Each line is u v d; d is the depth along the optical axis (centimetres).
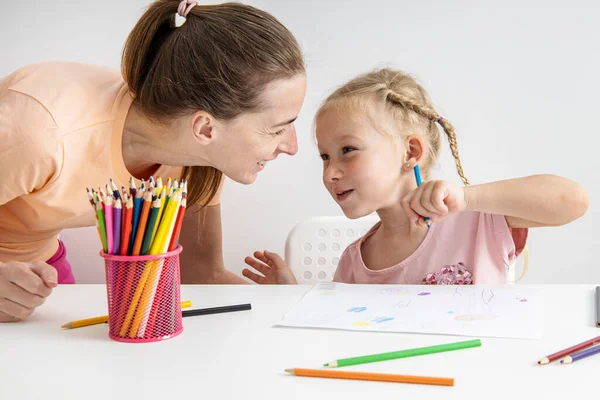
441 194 89
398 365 62
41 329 78
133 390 59
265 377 61
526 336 69
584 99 147
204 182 120
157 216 70
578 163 149
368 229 134
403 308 81
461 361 63
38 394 58
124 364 65
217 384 59
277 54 96
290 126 106
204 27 96
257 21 97
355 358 63
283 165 158
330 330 74
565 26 145
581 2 144
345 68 153
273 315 81
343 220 136
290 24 154
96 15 159
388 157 112
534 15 146
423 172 119
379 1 150
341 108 112
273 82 96
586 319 75
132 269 71
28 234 118
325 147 114
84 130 96
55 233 124
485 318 76
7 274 79
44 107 93
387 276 117
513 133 150
